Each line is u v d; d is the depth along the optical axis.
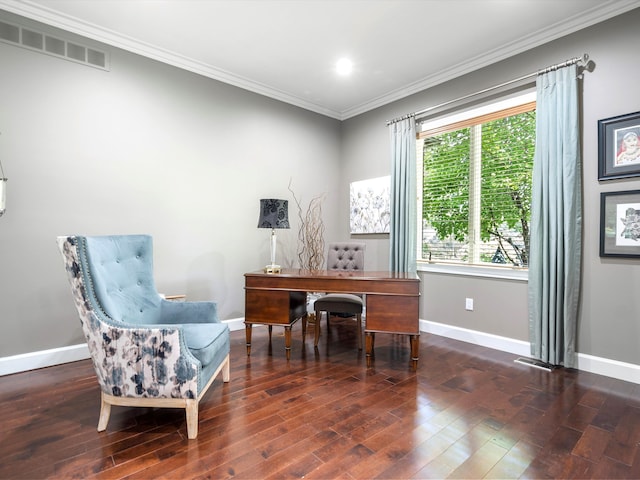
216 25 2.80
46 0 2.51
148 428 1.84
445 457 1.60
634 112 2.39
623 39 2.44
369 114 4.44
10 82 2.53
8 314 2.54
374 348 3.19
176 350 1.75
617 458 1.60
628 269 2.44
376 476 1.47
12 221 2.55
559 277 2.66
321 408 2.05
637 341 2.41
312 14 2.64
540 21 2.69
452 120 3.61
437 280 3.66
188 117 3.45
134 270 2.35
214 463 1.55
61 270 2.75
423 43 3.03
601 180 2.54
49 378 2.46
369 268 4.41
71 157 2.79
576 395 2.23
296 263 4.36
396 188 3.93
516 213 3.13
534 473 1.50
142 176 3.17
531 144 3.03
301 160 4.40
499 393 2.26
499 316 3.16
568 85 2.63
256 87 3.90
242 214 3.87
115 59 3.00
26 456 1.59
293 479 1.45
